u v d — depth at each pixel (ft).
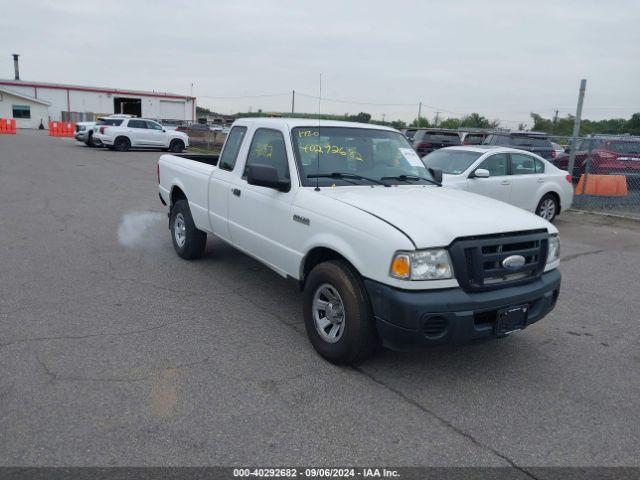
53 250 23.53
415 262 11.58
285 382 12.60
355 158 16.48
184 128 115.75
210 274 20.90
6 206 33.14
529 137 60.70
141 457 9.65
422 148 63.52
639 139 49.93
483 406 11.98
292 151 15.58
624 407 12.21
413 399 12.14
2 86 175.83
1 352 13.48
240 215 17.70
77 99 186.80
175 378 12.54
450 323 11.67
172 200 23.88
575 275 23.45
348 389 12.41
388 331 11.95
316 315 13.96
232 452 9.93
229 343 14.64
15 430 10.27
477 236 12.16
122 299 17.74
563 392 12.79
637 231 34.83
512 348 15.24
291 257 14.99
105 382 12.21
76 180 47.29
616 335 16.57
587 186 43.83
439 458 10.05
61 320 15.71
